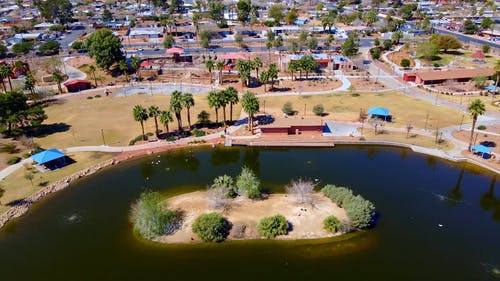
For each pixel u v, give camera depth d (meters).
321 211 73.38
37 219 75.06
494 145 101.06
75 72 171.25
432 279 59.53
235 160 98.75
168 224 70.38
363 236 68.38
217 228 66.31
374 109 118.38
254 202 77.00
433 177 89.31
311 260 62.69
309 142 104.75
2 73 132.62
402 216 74.62
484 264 62.91
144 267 61.78
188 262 62.53
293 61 154.88
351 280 58.97
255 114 124.06
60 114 126.56
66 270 61.88
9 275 61.16
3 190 79.44
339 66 173.00
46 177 88.75
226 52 196.62
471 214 75.94
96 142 106.25
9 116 106.69
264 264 61.81
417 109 126.19
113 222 73.75
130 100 139.00
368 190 83.81
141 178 90.19
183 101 107.12
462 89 144.00
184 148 104.38
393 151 101.94
